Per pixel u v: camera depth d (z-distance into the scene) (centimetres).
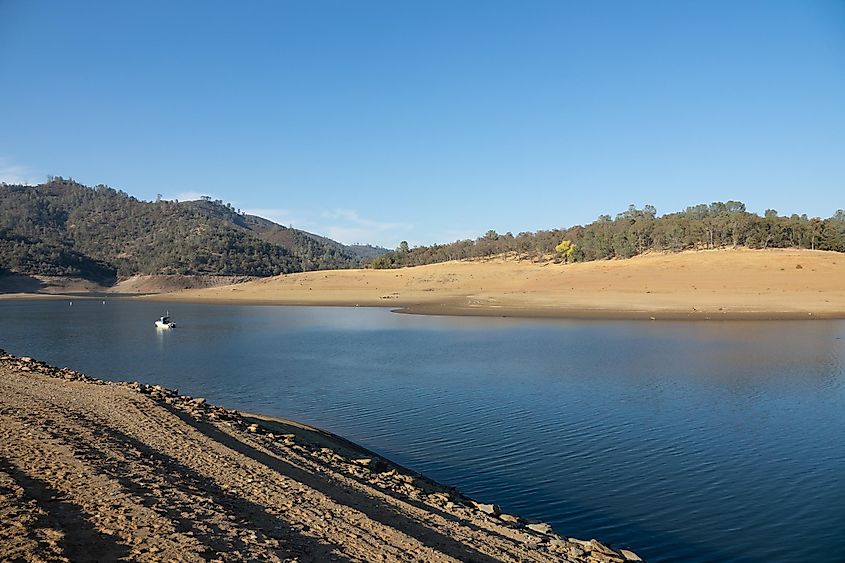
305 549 789
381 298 9894
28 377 1894
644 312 6131
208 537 766
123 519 784
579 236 15250
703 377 2742
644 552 1106
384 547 841
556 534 1135
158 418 1441
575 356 3456
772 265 8812
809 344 3828
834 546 1115
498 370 3023
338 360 3506
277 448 1395
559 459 1623
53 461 991
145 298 13100
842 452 1658
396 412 2170
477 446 1750
